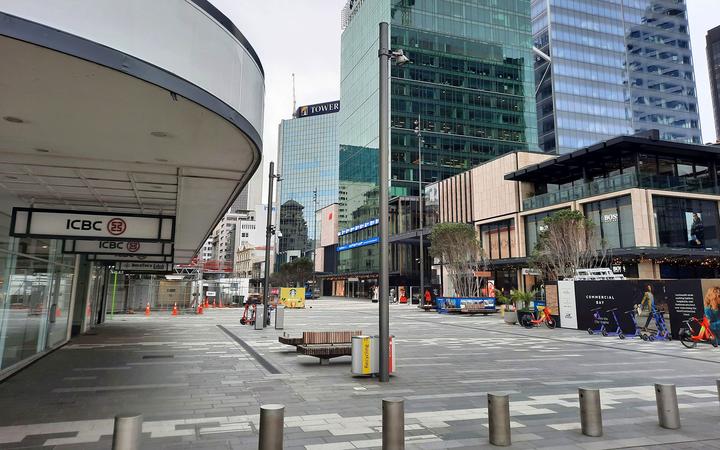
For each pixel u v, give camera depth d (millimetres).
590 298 22328
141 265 27734
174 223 10805
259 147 7359
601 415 6547
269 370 11094
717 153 37812
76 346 15672
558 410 7480
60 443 5621
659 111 96000
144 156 8172
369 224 80500
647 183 34875
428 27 82562
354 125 93250
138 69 4652
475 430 6301
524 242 45062
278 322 22438
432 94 80688
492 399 5770
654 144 35344
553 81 88125
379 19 84250
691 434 6172
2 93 5445
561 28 91000
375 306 51812
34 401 7891
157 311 38438
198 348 15164
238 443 5684
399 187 76125
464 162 80125
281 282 92375
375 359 10258
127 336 18938
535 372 11094
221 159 8297
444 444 5707
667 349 15695
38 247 12156
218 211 13680
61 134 6992
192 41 5309
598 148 36219
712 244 36719
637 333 19828
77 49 4168
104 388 8969
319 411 7297
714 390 9172
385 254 10086
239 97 6320
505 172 47688
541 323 26344
